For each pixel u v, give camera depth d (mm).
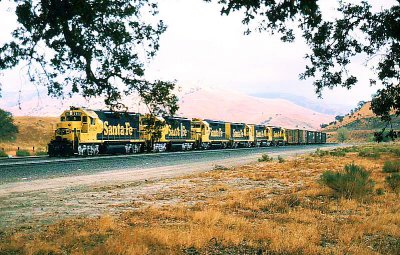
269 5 5980
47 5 5984
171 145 46500
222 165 30594
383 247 8094
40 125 98750
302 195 15227
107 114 36562
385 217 10648
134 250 7285
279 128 81625
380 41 10062
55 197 15008
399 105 10977
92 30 6648
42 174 21750
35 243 7695
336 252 7531
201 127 53344
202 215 10688
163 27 6941
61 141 33531
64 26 6398
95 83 6941
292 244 7953
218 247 8125
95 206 13109
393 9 9328
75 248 7711
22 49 6305
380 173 22156
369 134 147625
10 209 12438
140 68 7008
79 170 24094
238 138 63531
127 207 12977
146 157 34844
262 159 35469
